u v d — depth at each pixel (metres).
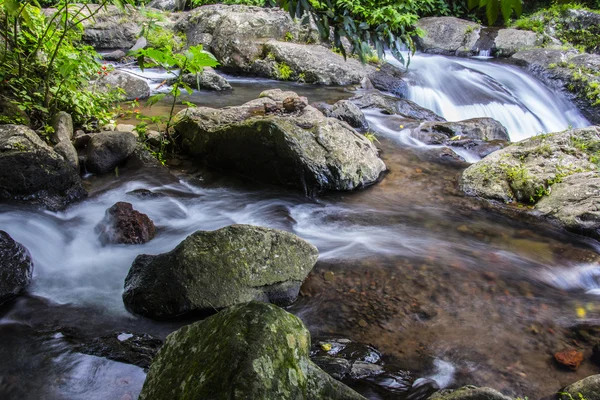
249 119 5.42
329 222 4.89
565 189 5.17
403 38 2.55
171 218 4.75
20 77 5.39
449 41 12.54
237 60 10.58
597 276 4.13
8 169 4.32
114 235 4.16
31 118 5.46
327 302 3.56
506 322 3.44
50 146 4.96
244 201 5.22
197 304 3.21
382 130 7.44
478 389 2.38
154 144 6.02
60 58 5.62
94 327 3.15
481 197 5.48
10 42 5.59
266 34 11.04
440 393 2.64
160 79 9.42
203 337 2.08
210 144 5.67
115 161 5.38
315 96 9.04
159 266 3.37
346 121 7.15
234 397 1.74
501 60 11.88
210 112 6.06
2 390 2.60
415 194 5.58
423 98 9.66
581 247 4.55
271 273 3.45
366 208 5.22
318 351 3.02
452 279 3.92
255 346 1.88
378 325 3.35
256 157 5.45
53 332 3.06
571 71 10.48
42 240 4.06
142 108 7.37
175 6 14.18
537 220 5.04
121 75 7.85
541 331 3.36
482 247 4.50
